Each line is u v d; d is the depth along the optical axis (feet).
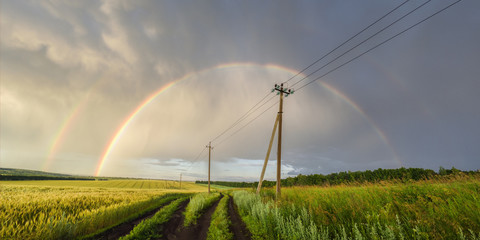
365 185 39.11
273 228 31.40
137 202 64.90
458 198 21.09
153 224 39.86
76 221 35.40
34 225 31.86
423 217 18.79
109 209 46.83
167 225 42.78
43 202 53.52
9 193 80.74
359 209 25.12
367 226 20.21
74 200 63.05
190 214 52.54
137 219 50.60
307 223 26.53
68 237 30.83
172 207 67.51
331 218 26.17
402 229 17.65
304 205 33.88
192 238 33.78
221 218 44.88
